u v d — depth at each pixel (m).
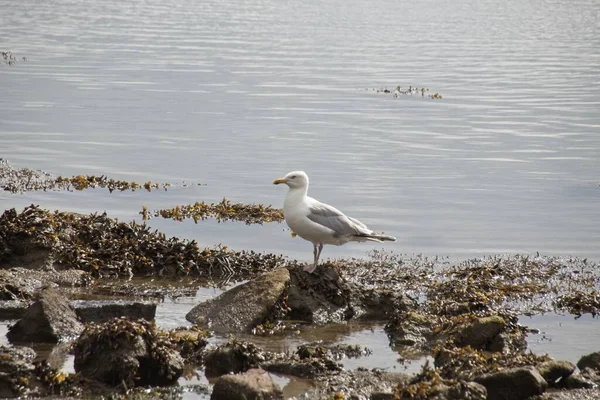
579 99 39.25
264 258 16.02
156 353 10.18
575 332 12.84
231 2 99.44
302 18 82.75
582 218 20.08
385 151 27.69
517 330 12.46
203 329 12.19
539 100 38.91
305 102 37.41
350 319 13.27
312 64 50.81
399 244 17.83
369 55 56.09
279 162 25.77
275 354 11.01
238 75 45.38
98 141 28.09
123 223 16.20
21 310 12.21
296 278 13.42
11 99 35.81
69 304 11.93
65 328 11.45
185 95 38.44
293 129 31.17
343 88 41.81
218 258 15.52
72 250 14.89
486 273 15.58
